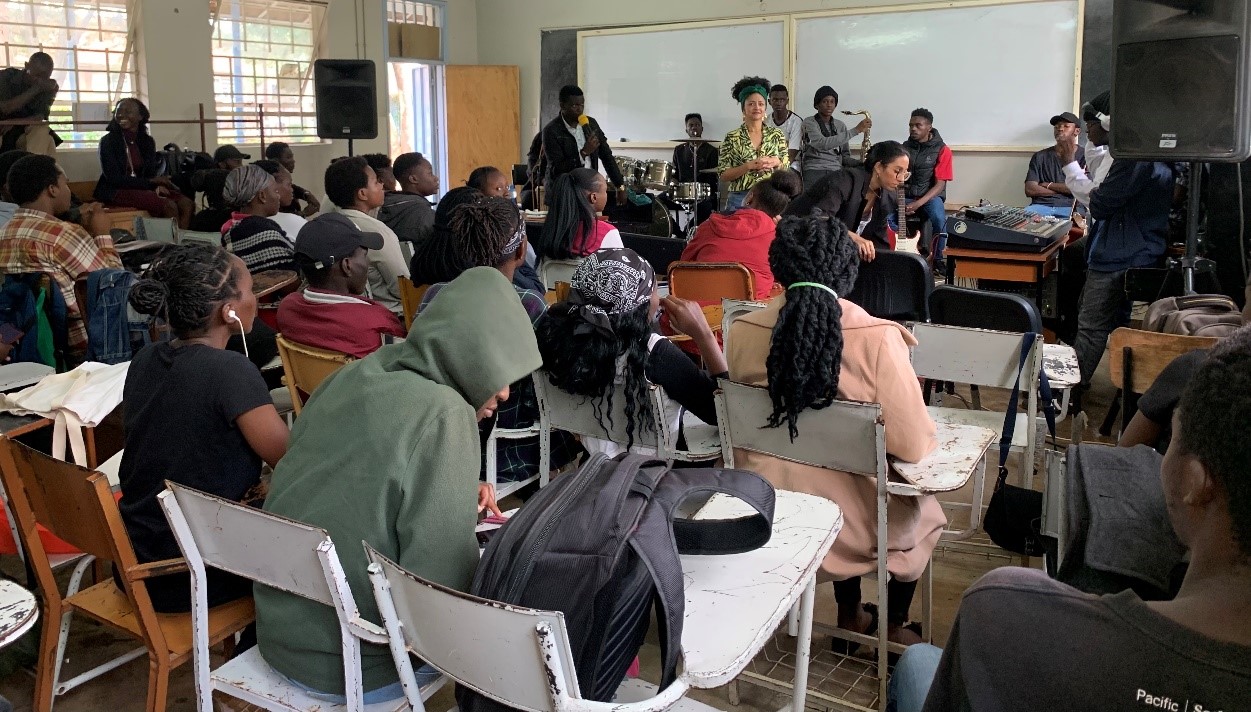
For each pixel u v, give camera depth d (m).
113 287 3.26
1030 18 7.87
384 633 1.33
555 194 3.64
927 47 8.32
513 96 10.68
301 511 1.41
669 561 1.21
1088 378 4.23
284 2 9.05
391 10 10.07
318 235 2.53
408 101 11.02
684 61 9.56
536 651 1.10
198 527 1.51
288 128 9.38
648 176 7.53
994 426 2.57
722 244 3.71
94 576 2.54
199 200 7.80
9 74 6.39
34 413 2.26
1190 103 3.45
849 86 8.74
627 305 2.13
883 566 1.92
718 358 2.21
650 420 2.19
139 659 2.33
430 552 1.34
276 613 1.49
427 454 1.36
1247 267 3.79
